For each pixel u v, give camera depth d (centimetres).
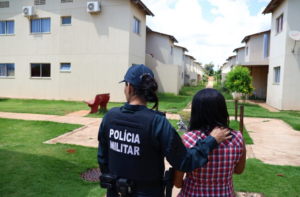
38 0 1552
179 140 157
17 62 1630
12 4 1603
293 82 1248
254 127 832
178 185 176
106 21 1455
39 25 1577
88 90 1511
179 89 2133
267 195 339
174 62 2905
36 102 1455
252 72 1917
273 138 686
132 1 1441
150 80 170
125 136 161
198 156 154
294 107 1255
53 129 739
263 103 1636
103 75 1480
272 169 431
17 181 372
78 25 1499
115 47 1452
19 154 496
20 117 941
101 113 1065
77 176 402
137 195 160
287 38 1238
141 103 169
